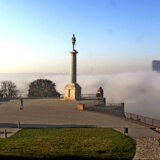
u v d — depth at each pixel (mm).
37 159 16422
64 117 35156
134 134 25094
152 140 22766
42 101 60125
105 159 16875
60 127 28031
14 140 21609
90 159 16750
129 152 18703
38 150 18297
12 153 17359
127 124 30453
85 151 18344
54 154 17344
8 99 65688
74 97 61469
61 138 22406
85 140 21781
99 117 35469
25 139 21969
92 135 23875
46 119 33344
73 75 61781
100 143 20828
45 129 26719
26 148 18828
